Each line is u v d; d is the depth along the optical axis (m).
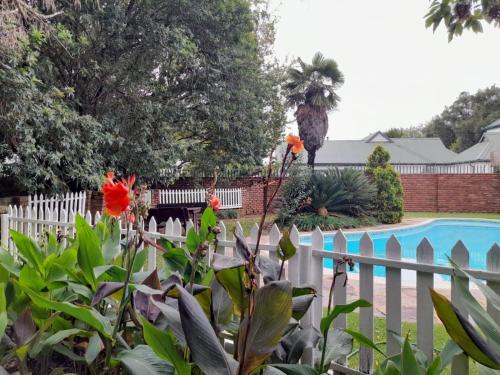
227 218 12.67
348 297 3.65
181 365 1.21
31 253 1.96
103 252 2.19
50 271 1.93
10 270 1.93
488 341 1.13
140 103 9.57
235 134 11.54
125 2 8.95
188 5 9.48
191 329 1.08
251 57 11.20
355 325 3.05
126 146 9.44
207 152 11.95
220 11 10.13
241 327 1.25
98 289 1.53
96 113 9.40
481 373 1.30
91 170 8.23
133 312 1.71
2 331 1.29
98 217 3.93
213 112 10.73
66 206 7.97
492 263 1.81
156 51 9.23
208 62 10.43
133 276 1.89
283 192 11.20
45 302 1.36
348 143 26.00
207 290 1.66
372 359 2.10
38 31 6.53
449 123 40.44
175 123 10.87
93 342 1.58
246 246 1.54
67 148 7.61
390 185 12.18
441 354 1.57
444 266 1.88
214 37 10.19
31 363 1.99
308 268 2.38
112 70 9.08
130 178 1.54
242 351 1.14
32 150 6.98
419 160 24.30
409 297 3.76
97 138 8.21
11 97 6.36
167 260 2.16
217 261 1.50
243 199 14.03
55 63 8.50
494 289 1.77
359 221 11.41
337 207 11.62
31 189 7.62
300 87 16.02
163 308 1.30
